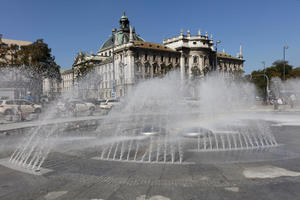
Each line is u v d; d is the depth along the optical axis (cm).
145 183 509
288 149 803
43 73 4116
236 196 439
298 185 482
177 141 935
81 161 690
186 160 681
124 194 457
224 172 569
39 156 755
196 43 8038
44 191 477
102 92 7806
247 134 1099
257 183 496
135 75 6969
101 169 611
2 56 3844
